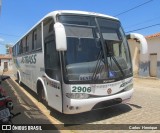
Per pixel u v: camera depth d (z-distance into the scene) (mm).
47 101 8875
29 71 12570
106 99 7598
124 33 8836
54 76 7988
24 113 9047
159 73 23469
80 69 7387
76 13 7949
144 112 8867
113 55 8055
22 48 15109
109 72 7762
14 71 20438
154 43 24281
